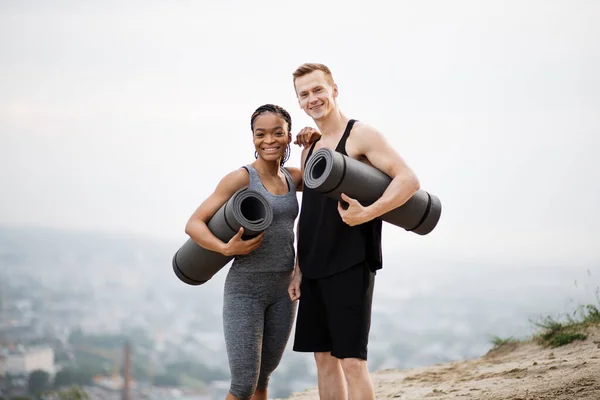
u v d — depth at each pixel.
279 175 5.00
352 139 4.69
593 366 5.61
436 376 7.12
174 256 5.22
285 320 4.96
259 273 4.83
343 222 4.67
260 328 4.86
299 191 5.22
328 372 4.93
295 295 4.87
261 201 4.72
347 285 4.62
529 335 7.84
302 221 4.85
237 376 4.80
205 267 5.03
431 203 4.94
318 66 4.82
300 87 4.81
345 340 4.59
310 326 4.86
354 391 4.57
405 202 4.64
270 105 4.93
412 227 4.94
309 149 4.96
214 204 4.87
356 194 4.52
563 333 7.28
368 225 4.68
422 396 6.05
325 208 4.71
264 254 4.83
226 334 4.86
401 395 6.34
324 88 4.76
